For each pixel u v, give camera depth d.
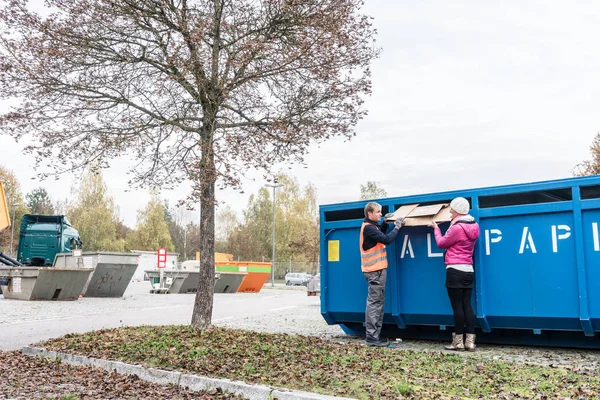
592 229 6.49
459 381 5.04
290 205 65.69
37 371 6.30
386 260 7.66
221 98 7.63
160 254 25.00
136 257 19.62
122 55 7.86
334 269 8.79
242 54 7.25
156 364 6.11
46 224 22.33
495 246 7.21
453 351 7.08
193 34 6.96
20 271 16.98
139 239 70.06
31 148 7.63
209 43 7.80
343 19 7.69
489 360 6.11
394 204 8.18
